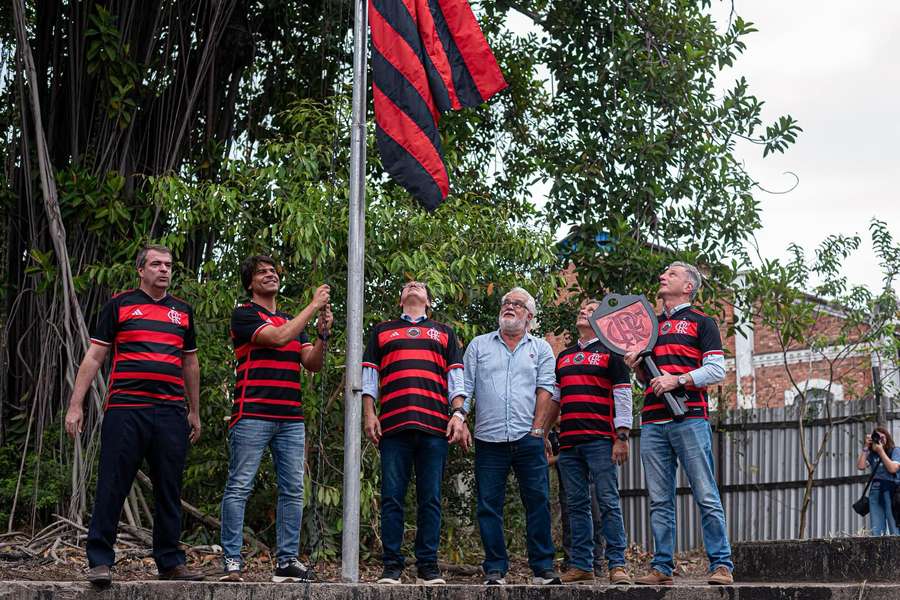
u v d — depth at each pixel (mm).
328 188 8289
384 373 6141
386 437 6004
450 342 6266
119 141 9812
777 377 21203
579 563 6781
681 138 11141
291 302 8531
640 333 5996
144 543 8109
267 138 10555
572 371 6922
